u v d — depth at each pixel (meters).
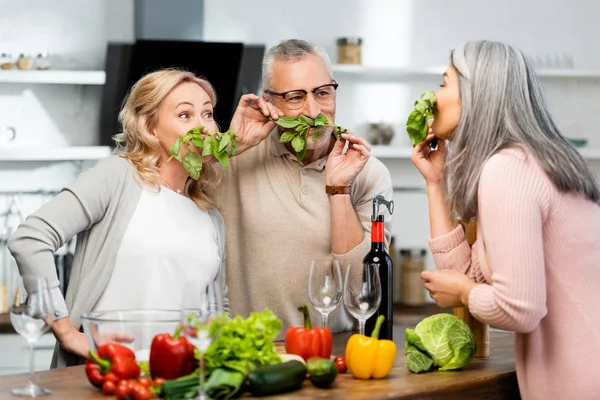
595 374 2.21
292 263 2.95
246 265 2.99
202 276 2.75
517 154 2.21
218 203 3.02
